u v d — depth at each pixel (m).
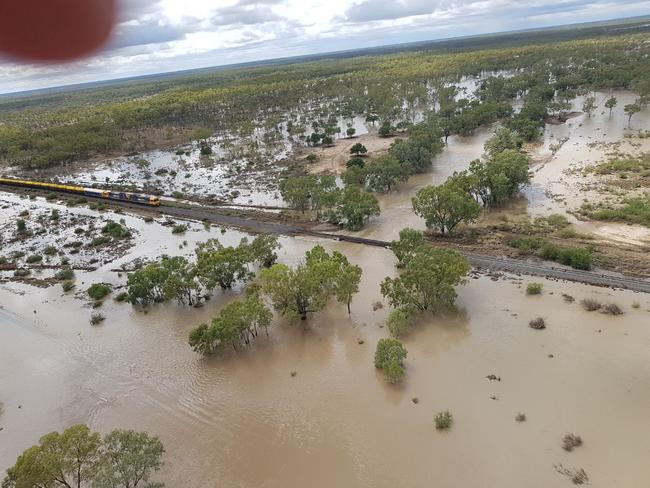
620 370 58.84
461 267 73.69
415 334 70.56
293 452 52.38
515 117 179.62
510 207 112.56
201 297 87.75
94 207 150.88
